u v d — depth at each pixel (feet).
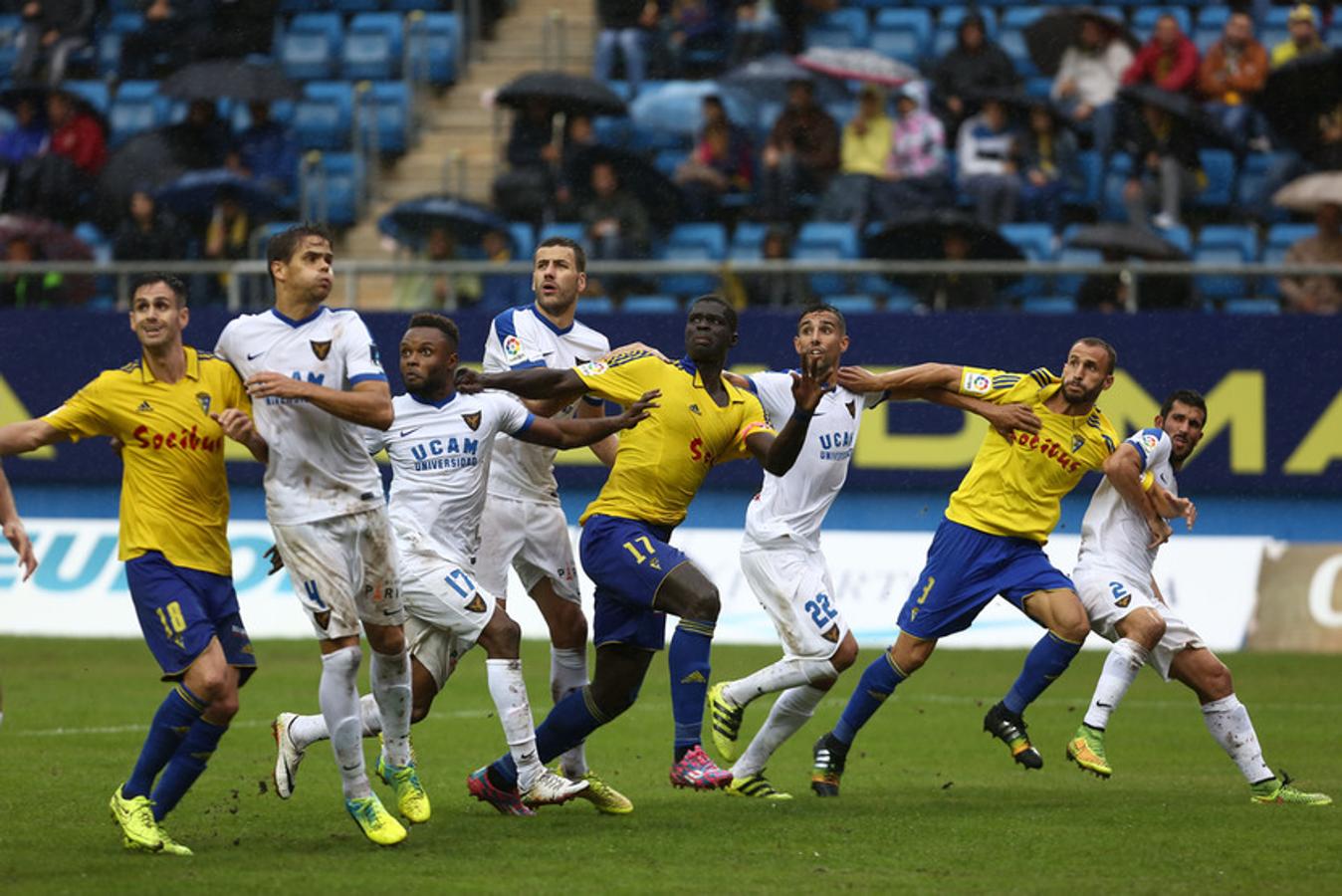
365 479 78.95
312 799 94.48
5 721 126.21
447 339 87.10
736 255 209.36
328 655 77.92
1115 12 242.78
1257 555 176.96
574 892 68.39
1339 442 180.14
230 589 78.59
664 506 89.35
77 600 183.32
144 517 76.48
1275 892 69.46
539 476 96.58
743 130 219.61
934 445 183.52
